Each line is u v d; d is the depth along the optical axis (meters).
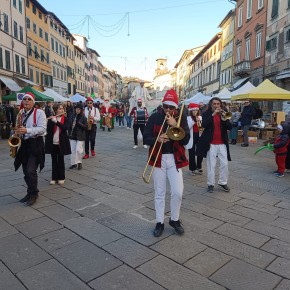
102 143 12.43
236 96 14.00
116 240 3.61
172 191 3.68
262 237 3.71
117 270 2.99
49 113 16.72
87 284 2.78
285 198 5.23
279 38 20.52
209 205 4.84
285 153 6.71
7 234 3.77
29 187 4.84
